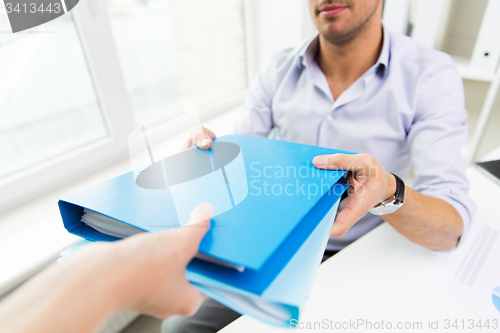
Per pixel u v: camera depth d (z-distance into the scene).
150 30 1.03
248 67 1.48
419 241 0.52
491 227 0.59
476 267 0.49
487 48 0.84
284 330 0.41
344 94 0.71
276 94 0.83
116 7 0.89
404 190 0.45
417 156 0.63
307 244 0.27
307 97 0.78
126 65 0.98
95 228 0.33
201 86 1.28
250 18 1.37
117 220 0.29
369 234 0.57
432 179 0.59
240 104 1.42
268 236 0.26
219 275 0.24
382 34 0.71
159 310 0.26
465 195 0.55
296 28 1.31
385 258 0.52
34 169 0.81
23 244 0.66
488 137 1.04
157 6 1.03
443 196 0.55
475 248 0.54
